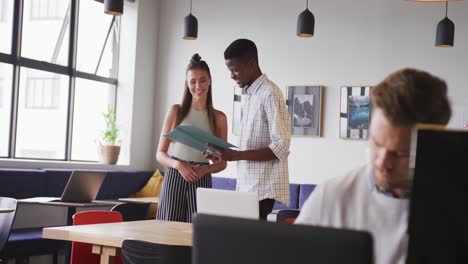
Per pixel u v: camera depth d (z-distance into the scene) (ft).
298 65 25.68
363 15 24.63
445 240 3.24
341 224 4.07
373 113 3.97
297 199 24.56
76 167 24.06
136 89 27.76
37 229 20.33
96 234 9.36
